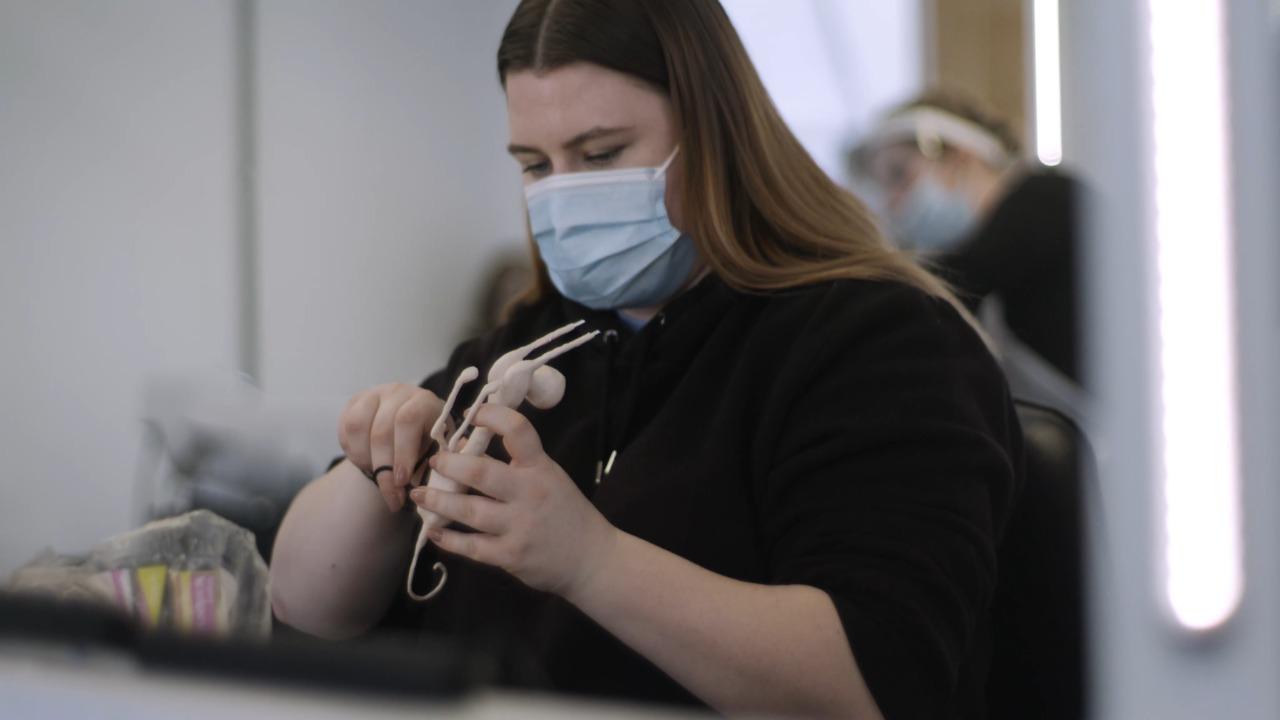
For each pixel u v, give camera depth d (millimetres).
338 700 369
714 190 1078
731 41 1105
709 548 997
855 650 821
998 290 2117
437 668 362
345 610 1069
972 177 2402
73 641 403
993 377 1000
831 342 992
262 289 3109
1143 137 390
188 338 2906
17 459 2504
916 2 3631
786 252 1130
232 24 3014
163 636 396
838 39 3604
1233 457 385
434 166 3668
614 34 1055
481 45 3828
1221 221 388
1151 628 384
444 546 821
